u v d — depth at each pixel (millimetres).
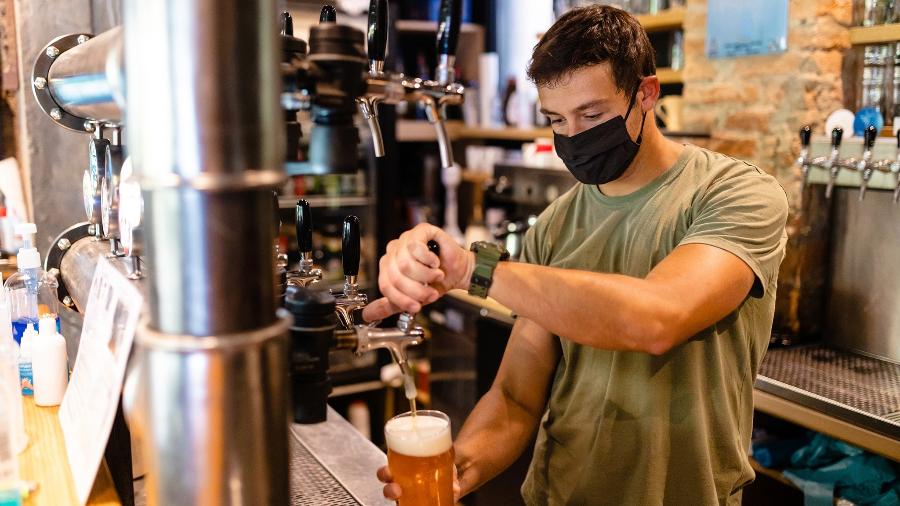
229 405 593
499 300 1142
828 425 2080
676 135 2920
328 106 750
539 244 1658
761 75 2748
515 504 2977
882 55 2572
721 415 1393
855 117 2500
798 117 2631
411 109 4371
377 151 980
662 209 1439
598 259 1513
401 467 1067
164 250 582
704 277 1204
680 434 1386
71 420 1148
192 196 566
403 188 4570
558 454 1575
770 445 2439
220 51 548
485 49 4617
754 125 2783
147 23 546
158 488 618
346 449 1449
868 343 2562
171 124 554
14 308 1499
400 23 4148
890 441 1929
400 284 1034
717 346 1379
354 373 3898
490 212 4184
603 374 1467
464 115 4535
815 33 2566
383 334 985
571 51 1352
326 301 838
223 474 603
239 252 586
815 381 2258
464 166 4664
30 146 1736
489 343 3197
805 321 2709
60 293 1489
